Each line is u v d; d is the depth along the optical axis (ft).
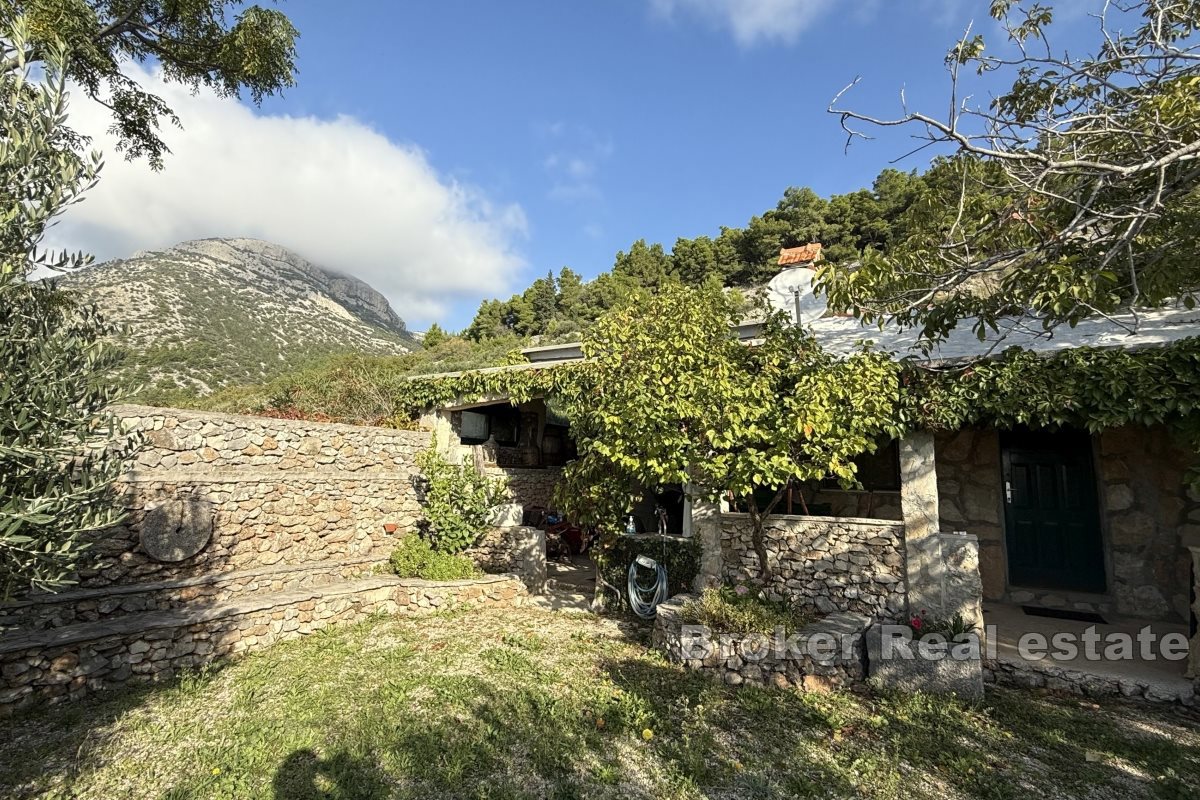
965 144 14.90
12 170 9.02
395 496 32.58
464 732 14.89
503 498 31.96
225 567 24.50
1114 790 12.55
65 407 9.42
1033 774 13.14
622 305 22.50
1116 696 17.29
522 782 12.73
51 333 10.27
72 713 16.22
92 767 13.33
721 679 18.85
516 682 18.29
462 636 23.22
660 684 18.16
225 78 36.17
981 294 26.73
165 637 19.47
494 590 28.71
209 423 24.91
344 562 28.35
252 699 17.22
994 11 18.21
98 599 20.10
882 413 19.27
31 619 18.67
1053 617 23.15
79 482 10.50
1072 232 16.99
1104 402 17.76
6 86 9.43
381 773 13.02
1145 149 16.28
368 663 20.12
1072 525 25.02
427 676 18.79
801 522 23.45
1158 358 17.33
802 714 16.24
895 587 21.26
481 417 41.65
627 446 20.24
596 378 21.65
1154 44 16.61
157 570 22.41
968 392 19.84
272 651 21.62
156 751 14.11
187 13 33.30
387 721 15.43
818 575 22.82
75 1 26.20
